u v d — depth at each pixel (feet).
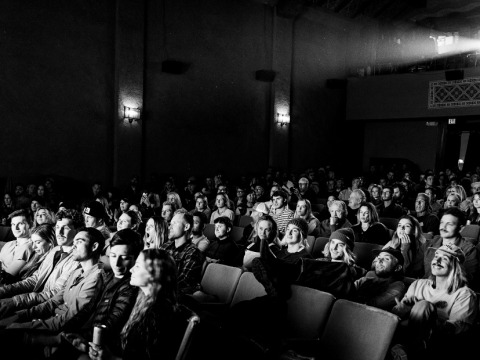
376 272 12.16
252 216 25.11
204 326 10.81
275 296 10.96
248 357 9.99
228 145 46.32
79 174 36.52
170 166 41.91
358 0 53.72
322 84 55.31
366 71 57.06
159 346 7.68
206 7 43.83
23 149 33.76
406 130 56.24
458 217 14.34
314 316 10.37
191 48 42.88
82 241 11.31
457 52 62.39
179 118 42.39
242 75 47.19
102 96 37.65
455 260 10.98
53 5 34.91
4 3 32.68
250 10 47.47
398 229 15.40
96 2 37.04
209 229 23.26
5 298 13.28
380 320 9.00
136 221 16.81
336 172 56.95
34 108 34.22
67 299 11.43
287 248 15.35
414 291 11.57
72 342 9.05
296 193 32.22
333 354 9.59
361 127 59.57
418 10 58.90
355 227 19.39
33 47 34.06
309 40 53.47
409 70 56.70
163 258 7.91
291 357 9.27
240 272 13.16
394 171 50.52
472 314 10.77
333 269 11.36
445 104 51.06
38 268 14.66
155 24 40.40
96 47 37.19
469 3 56.70
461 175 50.47
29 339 9.95
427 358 10.03
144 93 40.06
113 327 8.99
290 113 51.93
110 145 38.24
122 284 9.64
